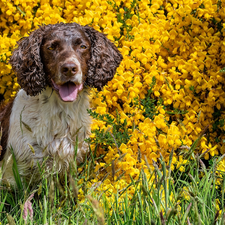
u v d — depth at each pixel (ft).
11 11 14.48
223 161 11.95
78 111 11.35
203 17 12.75
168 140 11.61
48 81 10.80
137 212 8.82
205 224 8.36
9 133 11.42
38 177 11.24
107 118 11.78
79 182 10.92
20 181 10.52
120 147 11.30
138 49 12.39
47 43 10.52
